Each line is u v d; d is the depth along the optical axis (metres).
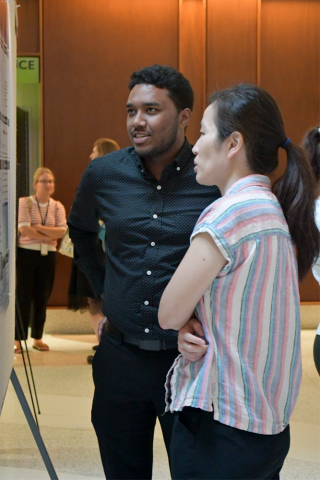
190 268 1.19
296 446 2.79
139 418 1.72
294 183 1.25
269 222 1.21
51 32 5.26
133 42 5.33
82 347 4.80
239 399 1.20
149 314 1.62
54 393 3.57
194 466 1.22
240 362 1.20
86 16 5.27
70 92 5.31
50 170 5.22
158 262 1.63
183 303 1.21
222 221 1.17
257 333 1.20
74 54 5.29
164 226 1.65
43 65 5.28
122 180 1.74
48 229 4.62
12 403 3.38
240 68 5.39
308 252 1.28
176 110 1.64
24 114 5.37
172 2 5.32
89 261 2.08
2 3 1.30
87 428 3.01
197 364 1.25
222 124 1.26
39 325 4.68
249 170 1.28
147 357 1.64
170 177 1.67
